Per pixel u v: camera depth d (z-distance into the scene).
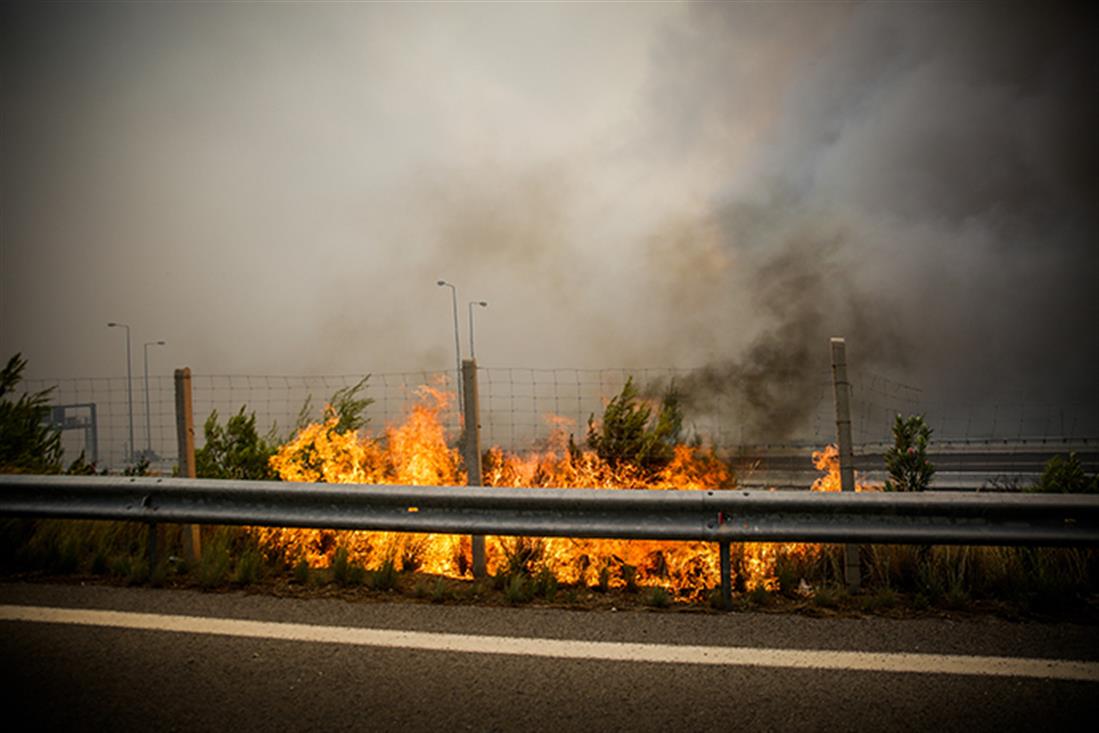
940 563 4.93
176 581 5.04
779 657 3.70
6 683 3.39
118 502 5.15
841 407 5.16
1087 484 6.74
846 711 3.12
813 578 5.14
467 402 5.56
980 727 2.97
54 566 5.23
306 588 4.93
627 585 4.96
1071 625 4.17
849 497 4.39
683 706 3.17
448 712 3.13
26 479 5.18
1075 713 3.09
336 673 3.52
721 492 4.52
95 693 3.29
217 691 3.32
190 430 5.68
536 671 3.54
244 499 4.99
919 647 3.83
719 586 4.98
